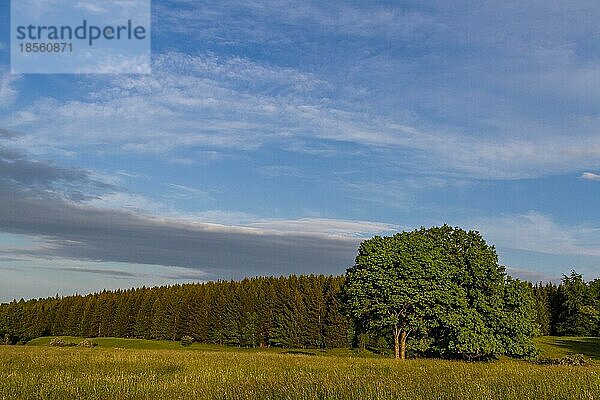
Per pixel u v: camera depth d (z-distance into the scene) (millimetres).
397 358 50094
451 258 50656
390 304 50438
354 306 51969
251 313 114375
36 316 135250
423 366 33938
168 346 111938
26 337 132375
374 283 50938
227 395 18359
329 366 33438
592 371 29453
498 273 50406
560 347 76625
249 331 113062
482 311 49781
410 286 49688
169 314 125312
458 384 20828
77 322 133625
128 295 137125
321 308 107562
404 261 50000
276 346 112375
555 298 118312
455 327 48438
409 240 51438
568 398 17672
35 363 33875
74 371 28391
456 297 48906
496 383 21891
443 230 52750
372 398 17453
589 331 106500
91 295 142875
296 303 108500
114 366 32125
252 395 18125
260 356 45906
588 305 107312
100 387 21500
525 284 50844
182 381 23656
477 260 50094
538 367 34062
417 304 50094
